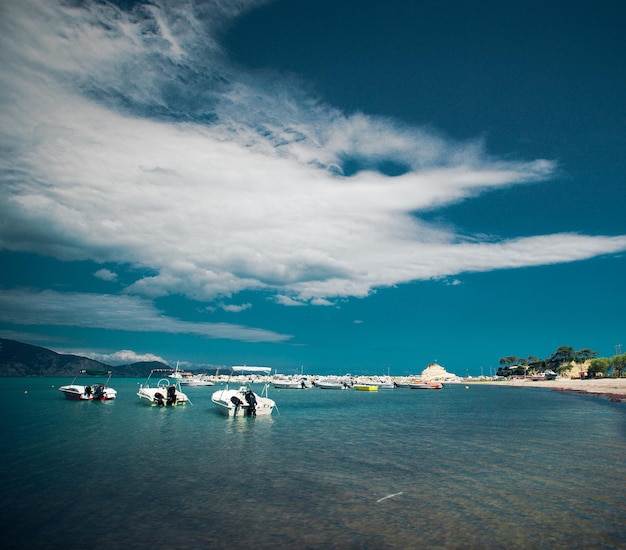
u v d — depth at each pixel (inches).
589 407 2529.5
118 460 977.5
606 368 6569.9
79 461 961.5
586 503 697.6
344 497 726.5
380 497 726.5
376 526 600.4
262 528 589.9
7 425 1555.1
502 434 1438.2
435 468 933.2
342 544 541.6
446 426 1659.7
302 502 698.2
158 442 1214.3
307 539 555.5
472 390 6245.1
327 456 1053.8
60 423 1617.9
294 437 1346.0
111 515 629.6
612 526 601.9
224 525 598.5
